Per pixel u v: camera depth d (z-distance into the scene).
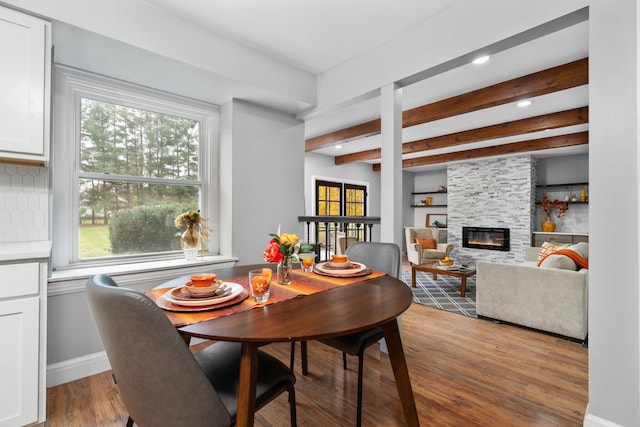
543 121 4.09
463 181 7.30
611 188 1.46
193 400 0.90
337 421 1.64
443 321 3.18
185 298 1.24
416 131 4.89
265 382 1.16
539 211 6.69
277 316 1.11
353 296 1.36
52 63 2.11
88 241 2.37
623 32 1.43
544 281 2.83
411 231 7.09
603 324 1.50
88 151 2.37
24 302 1.53
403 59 2.40
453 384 1.99
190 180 2.91
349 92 2.82
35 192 1.94
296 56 2.76
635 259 1.41
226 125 2.99
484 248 6.91
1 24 1.60
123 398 0.99
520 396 1.86
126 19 1.96
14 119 1.63
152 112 2.71
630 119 1.41
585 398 1.84
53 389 1.91
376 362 2.32
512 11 1.85
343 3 2.07
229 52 2.47
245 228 3.03
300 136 3.51
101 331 0.93
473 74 2.94
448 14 2.13
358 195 7.65
